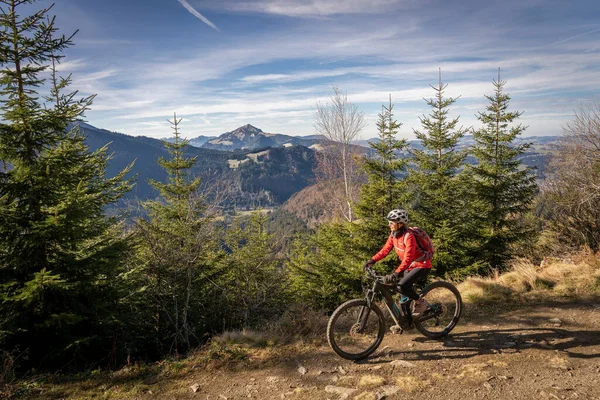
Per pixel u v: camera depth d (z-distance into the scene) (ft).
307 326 18.13
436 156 41.91
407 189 40.73
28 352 17.75
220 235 30.78
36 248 19.40
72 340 18.72
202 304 25.77
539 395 11.23
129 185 34.09
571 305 18.56
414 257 14.65
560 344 14.48
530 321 17.04
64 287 17.56
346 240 41.24
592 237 38.91
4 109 19.44
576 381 11.81
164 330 23.99
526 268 23.53
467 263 37.45
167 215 37.81
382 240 39.58
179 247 24.56
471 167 42.27
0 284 17.93
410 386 12.28
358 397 11.90
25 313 18.45
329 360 14.82
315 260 44.24
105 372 15.37
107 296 20.92
